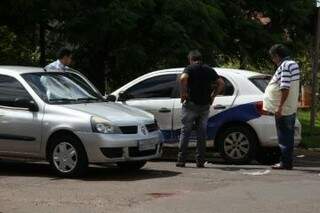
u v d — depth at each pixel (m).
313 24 18.88
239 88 12.80
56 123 10.73
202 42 16.53
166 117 13.17
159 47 16.14
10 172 11.45
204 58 16.59
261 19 19.61
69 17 16.30
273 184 10.02
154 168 11.97
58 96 11.27
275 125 12.37
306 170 11.80
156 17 15.95
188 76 11.87
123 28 15.47
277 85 11.69
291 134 11.84
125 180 10.48
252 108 12.55
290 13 19.11
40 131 10.85
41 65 18.39
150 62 16.61
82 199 8.82
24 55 19.27
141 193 9.26
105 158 10.46
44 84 11.37
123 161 10.70
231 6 18.28
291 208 8.21
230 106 12.71
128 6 15.77
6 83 11.34
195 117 12.01
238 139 12.69
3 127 11.13
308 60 27.17
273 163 13.18
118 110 11.12
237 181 10.30
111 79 18.36
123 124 10.69
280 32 19.61
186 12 16.12
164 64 16.39
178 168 11.97
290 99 11.66
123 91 13.62
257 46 19.02
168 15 15.97
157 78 13.48
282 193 9.23
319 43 19.30
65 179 10.59
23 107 11.07
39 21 17.08
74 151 10.62
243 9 19.20
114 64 17.70
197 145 12.12
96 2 16.19
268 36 18.69
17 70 11.51
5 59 19.00
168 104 13.17
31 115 10.97
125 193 9.26
